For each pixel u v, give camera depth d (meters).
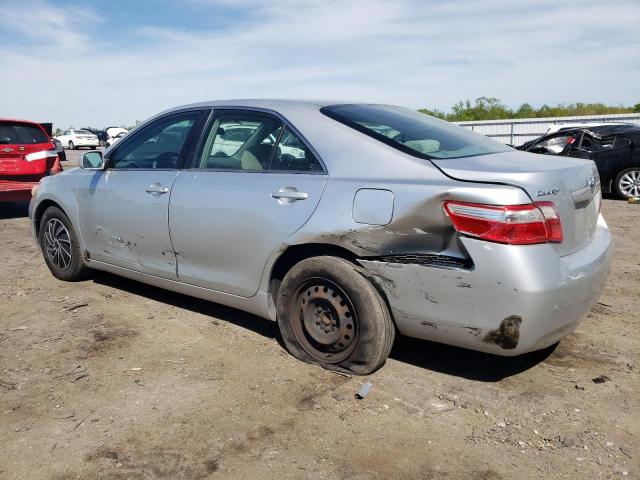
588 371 3.41
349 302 3.23
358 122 3.52
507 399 3.09
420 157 3.12
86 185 4.74
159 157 4.27
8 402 3.08
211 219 3.75
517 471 2.49
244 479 2.44
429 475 2.47
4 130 8.86
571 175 3.05
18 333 4.04
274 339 3.91
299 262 3.39
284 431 2.80
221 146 3.91
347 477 2.45
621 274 5.44
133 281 5.29
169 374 3.40
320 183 3.30
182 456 2.60
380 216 3.02
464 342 2.96
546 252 2.79
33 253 6.54
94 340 3.91
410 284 3.01
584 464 2.53
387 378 3.33
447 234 2.87
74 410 3.00
